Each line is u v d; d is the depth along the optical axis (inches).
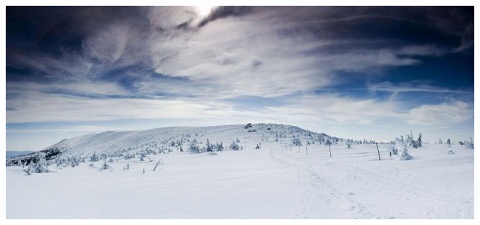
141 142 5885.8
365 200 645.9
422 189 743.1
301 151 2322.8
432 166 1063.6
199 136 5064.0
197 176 1146.7
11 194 788.6
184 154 2662.4
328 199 658.8
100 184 981.8
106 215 572.7
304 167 1286.9
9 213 590.6
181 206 635.5
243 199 685.3
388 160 1315.2
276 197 691.4
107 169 1556.3
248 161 1766.7
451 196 659.4
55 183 1016.2
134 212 592.7
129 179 1114.7
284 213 557.6
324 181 900.0
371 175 981.2
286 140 4037.9
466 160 1145.4
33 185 964.0
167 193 788.6
